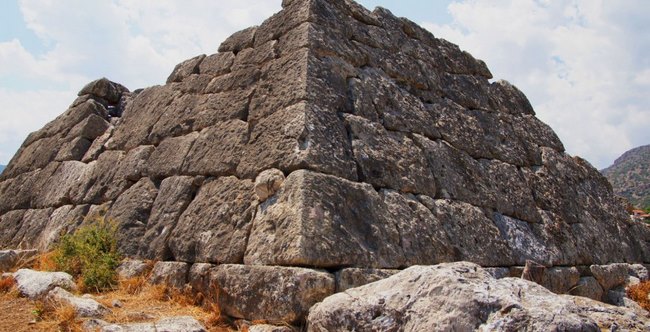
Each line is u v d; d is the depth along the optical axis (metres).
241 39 8.66
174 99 9.09
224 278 5.88
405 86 8.53
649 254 11.07
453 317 3.96
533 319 3.74
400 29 9.16
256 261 5.71
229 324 5.63
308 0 7.66
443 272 4.32
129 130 9.55
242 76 7.99
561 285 8.42
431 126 8.27
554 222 9.20
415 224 6.70
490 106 10.04
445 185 7.72
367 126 7.15
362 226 6.06
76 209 8.91
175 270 6.58
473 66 10.30
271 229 5.80
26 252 8.24
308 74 6.84
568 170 10.54
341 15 8.06
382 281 4.71
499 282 4.43
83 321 5.16
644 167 69.38
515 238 8.21
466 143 8.76
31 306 5.84
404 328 4.18
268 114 6.98
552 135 10.93
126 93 11.58
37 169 10.91
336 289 5.35
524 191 9.12
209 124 7.95
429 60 9.30
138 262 7.11
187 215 7.06
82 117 10.77
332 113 6.80
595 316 4.89
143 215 7.77
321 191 5.86
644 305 8.99
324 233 5.58
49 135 11.41
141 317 5.51
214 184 7.06
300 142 6.22
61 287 6.27
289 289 5.20
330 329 4.51
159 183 8.10
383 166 6.93
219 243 6.31
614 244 10.26
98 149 9.87
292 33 7.56
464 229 7.43
